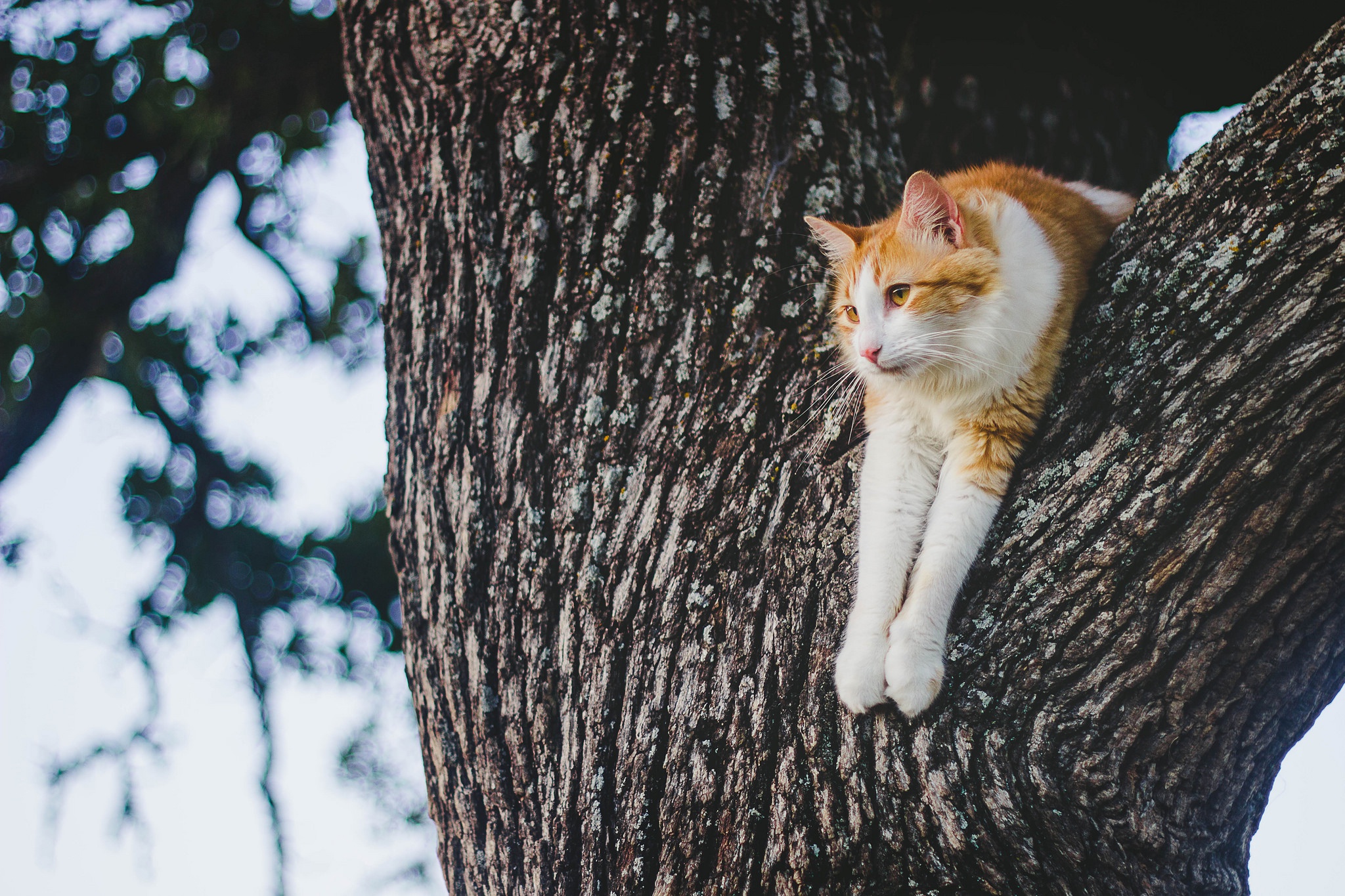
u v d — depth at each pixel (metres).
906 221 2.19
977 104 3.17
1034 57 3.20
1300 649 1.55
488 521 1.97
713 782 1.69
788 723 1.69
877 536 1.91
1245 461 1.47
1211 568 1.51
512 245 2.06
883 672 1.69
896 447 2.09
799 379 1.99
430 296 2.13
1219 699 1.57
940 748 1.60
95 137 3.86
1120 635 1.55
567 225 2.05
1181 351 1.56
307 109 3.88
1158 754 1.59
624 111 2.11
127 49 3.72
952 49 3.22
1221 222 1.56
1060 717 1.58
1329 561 1.48
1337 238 1.42
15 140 3.81
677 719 1.75
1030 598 1.62
